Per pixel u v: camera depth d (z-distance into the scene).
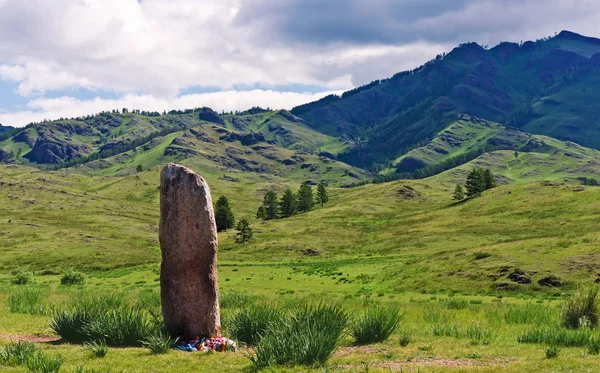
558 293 43.34
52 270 92.88
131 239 145.88
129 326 15.64
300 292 50.16
